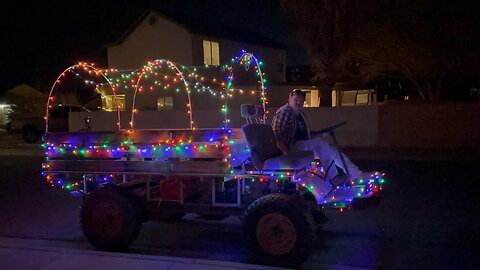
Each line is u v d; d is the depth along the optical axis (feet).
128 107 103.45
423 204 30.42
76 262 19.11
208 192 22.09
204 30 101.71
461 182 37.76
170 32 101.65
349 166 22.18
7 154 72.02
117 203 21.72
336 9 65.41
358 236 23.84
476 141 61.98
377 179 22.18
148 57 105.19
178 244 23.30
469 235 23.63
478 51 61.77
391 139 64.59
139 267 18.37
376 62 69.77
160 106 98.37
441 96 90.02
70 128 87.66
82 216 22.29
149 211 22.68
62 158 23.79
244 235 19.92
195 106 93.20
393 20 64.08
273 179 20.95
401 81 100.17
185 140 21.56
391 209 29.27
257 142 20.98
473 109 61.67
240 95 88.38
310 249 19.26
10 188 40.60
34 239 24.85
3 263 19.15
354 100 107.76
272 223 19.42
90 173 23.12
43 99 128.47
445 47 63.72
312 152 20.95
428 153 56.13
